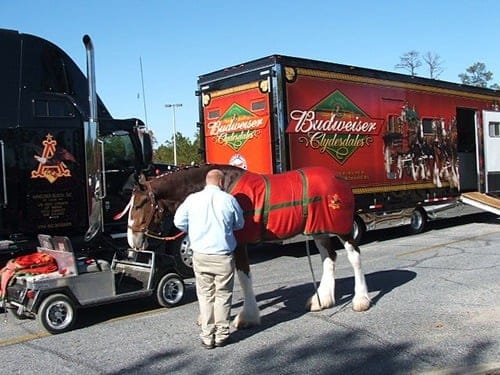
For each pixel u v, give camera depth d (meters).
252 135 11.60
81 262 7.20
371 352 5.49
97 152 8.48
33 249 8.44
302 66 11.48
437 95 14.91
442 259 10.41
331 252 7.25
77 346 6.07
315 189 6.73
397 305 7.16
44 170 8.53
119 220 9.28
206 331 5.77
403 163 13.81
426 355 5.36
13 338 6.46
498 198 16.34
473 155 18.39
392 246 12.52
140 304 7.86
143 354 5.72
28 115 8.45
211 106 12.55
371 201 12.95
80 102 8.91
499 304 7.04
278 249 13.05
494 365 5.01
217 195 5.78
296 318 6.77
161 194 6.30
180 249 9.72
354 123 12.51
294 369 5.12
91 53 8.23
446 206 15.21
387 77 13.41
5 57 8.40
